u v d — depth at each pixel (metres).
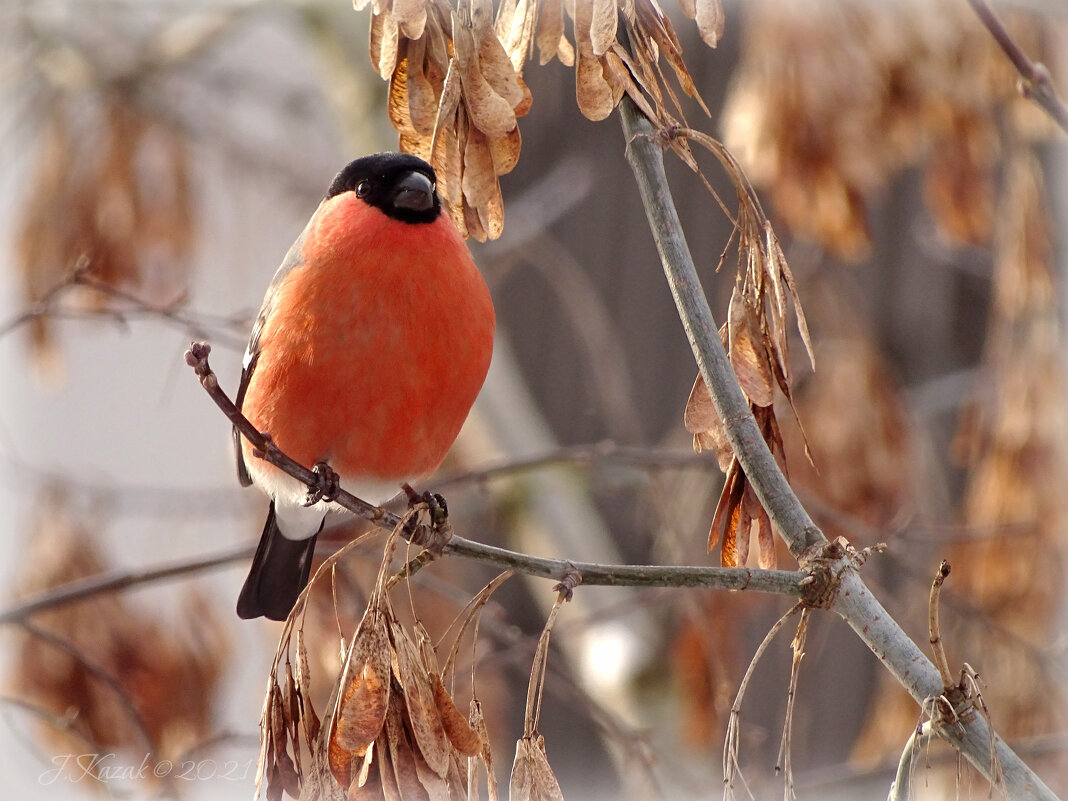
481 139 5.53
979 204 10.83
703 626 10.23
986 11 6.62
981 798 7.34
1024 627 10.49
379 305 6.51
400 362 6.58
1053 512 10.34
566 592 4.85
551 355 16.45
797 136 9.65
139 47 13.27
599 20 5.28
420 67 5.81
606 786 15.13
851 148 9.67
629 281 16.31
